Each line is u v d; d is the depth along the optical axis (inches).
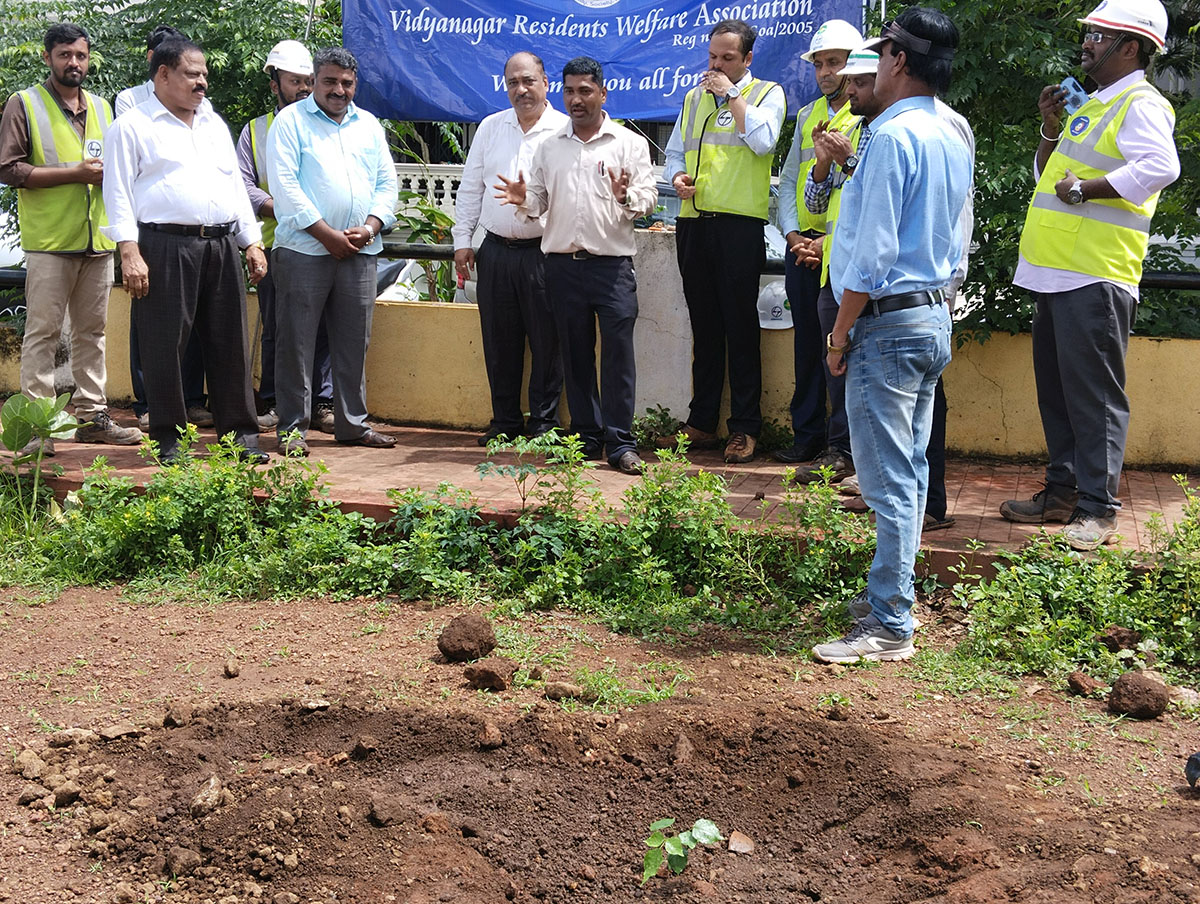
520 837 133.6
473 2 303.1
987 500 233.6
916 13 162.4
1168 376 257.8
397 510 219.8
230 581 211.6
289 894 123.8
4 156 260.4
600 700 160.4
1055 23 275.6
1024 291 263.7
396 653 181.3
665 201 326.0
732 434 271.0
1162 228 296.2
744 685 167.9
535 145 272.7
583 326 259.8
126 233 239.1
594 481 217.9
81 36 264.7
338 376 278.5
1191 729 154.9
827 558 199.2
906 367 167.5
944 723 156.7
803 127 250.5
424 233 352.8
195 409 303.3
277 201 261.4
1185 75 376.5
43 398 232.1
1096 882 116.0
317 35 408.8
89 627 195.3
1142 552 193.9
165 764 147.4
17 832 134.5
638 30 295.1
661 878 126.8
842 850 130.7
